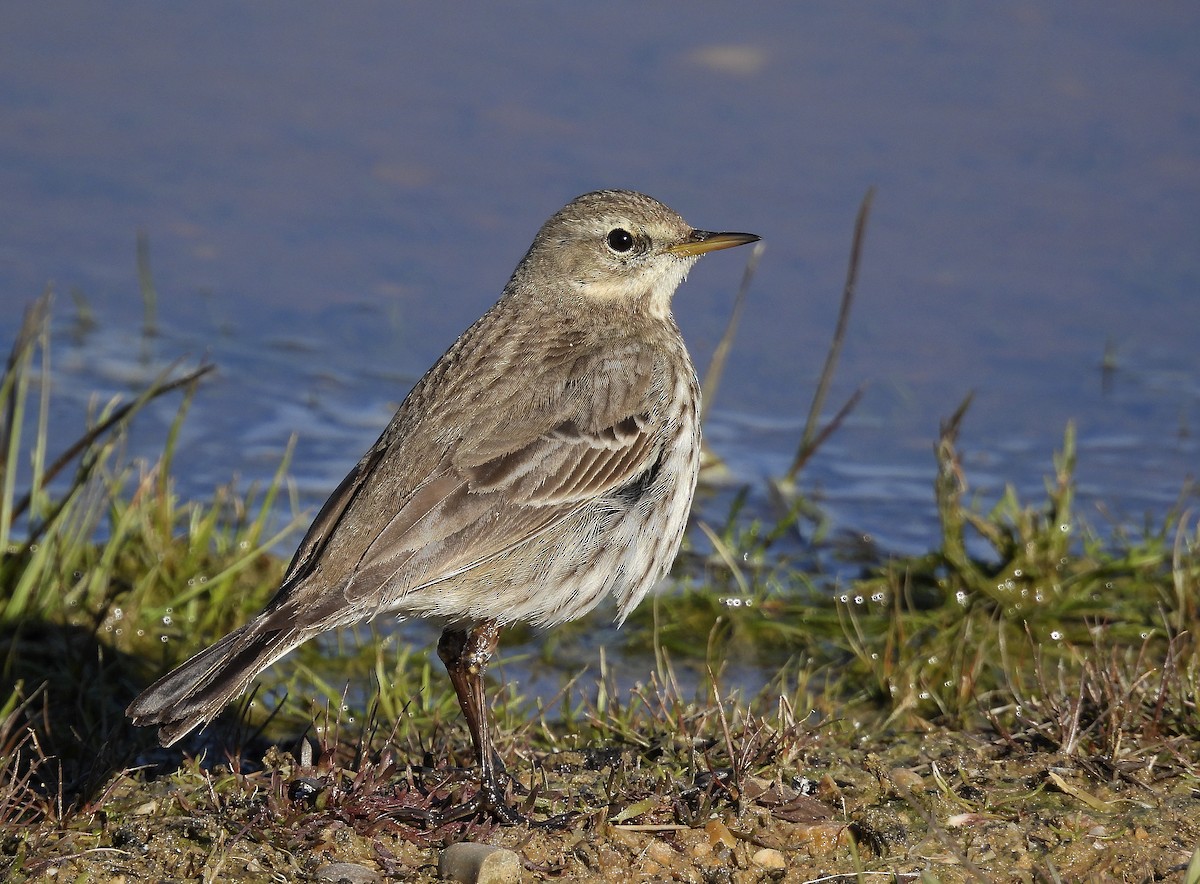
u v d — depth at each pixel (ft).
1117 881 31.35
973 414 59.88
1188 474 55.77
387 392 60.95
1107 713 36.73
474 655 35.29
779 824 33.06
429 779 34.68
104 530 50.01
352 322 64.95
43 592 43.27
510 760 36.45
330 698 41.11
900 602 48.06
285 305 65.92
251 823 31.73
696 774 34.53
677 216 40.55
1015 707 38.29
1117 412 59.88
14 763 35.45
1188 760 35.68
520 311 39.22
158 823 32.35
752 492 55.42
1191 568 46.16
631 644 46.39
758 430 59.36
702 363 62.85
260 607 45.42
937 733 38.29
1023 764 35.86
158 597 45.62
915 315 65.72
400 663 41.88
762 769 35.06
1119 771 34.76
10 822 32.19
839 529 53.01
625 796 33.60
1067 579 47.34
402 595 33.19
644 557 36.65
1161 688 36.96
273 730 40.09
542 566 35.14
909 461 57.52
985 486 55.31
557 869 31.48
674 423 37.14
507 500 34.60
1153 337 64.23
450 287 66.95
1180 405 59.98
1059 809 33.94
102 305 65.31
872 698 42.32
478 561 34.09
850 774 35.47
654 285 40.11
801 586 49.42
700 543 51.96
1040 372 62.34
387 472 34.55
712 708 37.70
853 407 60.64
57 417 57.11
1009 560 47.55
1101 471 56.13
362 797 32.78
